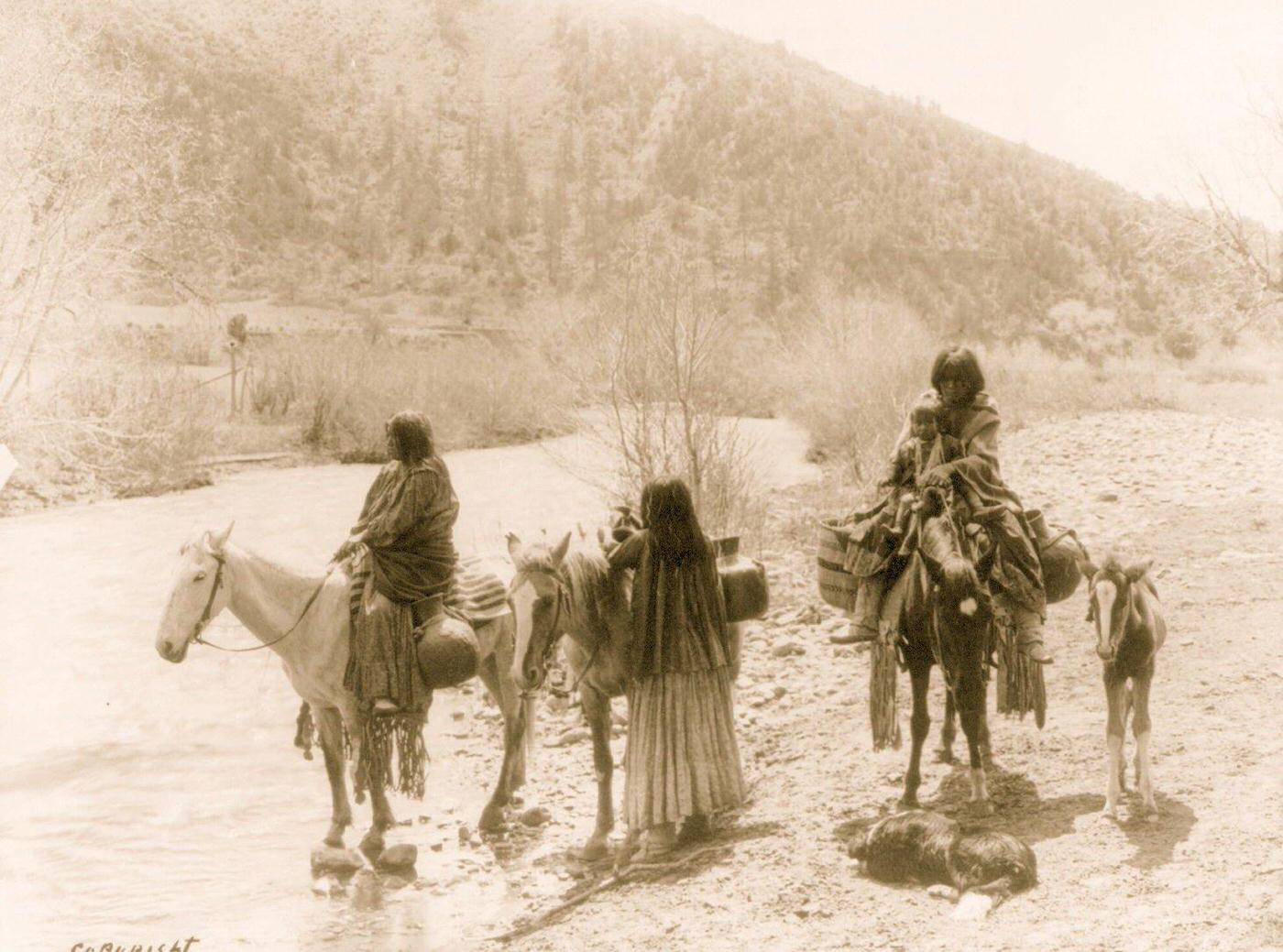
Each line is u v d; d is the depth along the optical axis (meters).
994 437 7.23
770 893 6.23
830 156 154.62
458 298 125.25
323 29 195.75
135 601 14.05
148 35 166.12
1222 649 9.30
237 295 103.94
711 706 7.15
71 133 21.41
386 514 7.35
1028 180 154.38
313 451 27.23
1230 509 14.96
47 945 6.22
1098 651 6.26
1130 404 28.58
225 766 9.17
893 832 6.30
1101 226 138.88
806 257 125.56
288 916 6.62
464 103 182.50
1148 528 14.25
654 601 7.11
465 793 8.65
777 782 8.02
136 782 8.80
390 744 7.46
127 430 22.95
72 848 7.61
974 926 5.52
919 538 6.98
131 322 38.91
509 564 12.44
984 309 119.00
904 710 9.14
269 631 7.40
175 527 18.61
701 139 159.88
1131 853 6.09
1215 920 5.24
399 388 29.73
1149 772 6.57
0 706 10.46
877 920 5.75
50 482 21.41
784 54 195.38
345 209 146.38
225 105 156.62
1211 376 35.44
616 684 7.29
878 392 21.42
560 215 145.12
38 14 21.31
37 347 21.64
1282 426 23.41
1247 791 6.67
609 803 7.41
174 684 11.22
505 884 7.05
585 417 14.26
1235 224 24.20
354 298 118.69
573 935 6.05
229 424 28.95
